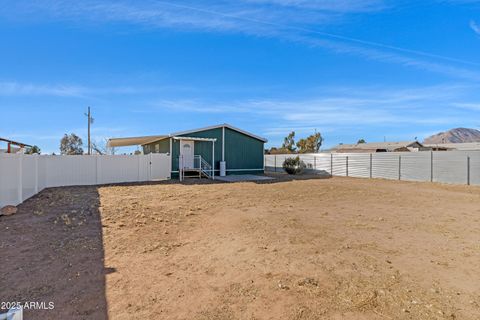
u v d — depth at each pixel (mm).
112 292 2883
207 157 18922
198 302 2691
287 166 23234
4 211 6508
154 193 10570
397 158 18234
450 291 2975
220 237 4945
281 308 2580
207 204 8211
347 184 14773
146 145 27188
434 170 16391
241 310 2545
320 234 5148
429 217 6746
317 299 2758
